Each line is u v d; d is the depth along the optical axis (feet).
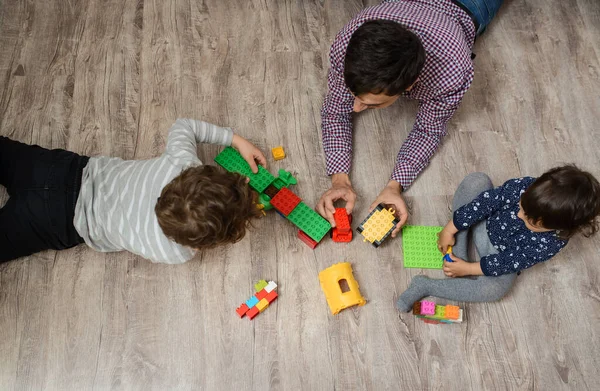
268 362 4.07
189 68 5.09
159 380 3.99
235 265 4.35
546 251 3.86
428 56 3.88
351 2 5.45
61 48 5.10
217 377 4.01
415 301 4.20
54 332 4.09
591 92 5.15
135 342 4.09
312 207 4.59
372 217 4.29
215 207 3.31
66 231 3.93
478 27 4.60
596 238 4.52
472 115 4.99
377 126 4.92
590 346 4.17
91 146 4.73
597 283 4.39
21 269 4.26
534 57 5.29
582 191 3.32
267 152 4.78
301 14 5.38
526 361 4.12
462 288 4.16
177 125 4.22
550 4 5.53
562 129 4.97
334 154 4.57
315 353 4.10
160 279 4.29
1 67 4.98
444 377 4.07
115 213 3.83
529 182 3.89
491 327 4.22
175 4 5.36
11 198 3.92
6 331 4.08
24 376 3.96
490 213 4.10
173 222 3.35
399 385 4.04
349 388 4.01
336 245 4.44
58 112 4.83
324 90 5.05
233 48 5.19
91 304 4.19
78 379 3.97
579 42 5.38
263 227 4.48
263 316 4.20
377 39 3.29
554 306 4.30
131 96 4.94
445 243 4.29
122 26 5.23
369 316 4.22
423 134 4.52
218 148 4.71
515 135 4.93
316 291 4.29
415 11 4.03
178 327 4.15
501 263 3.97
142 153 4.73
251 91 5.01
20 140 4.70
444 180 4.72
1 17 5.19
